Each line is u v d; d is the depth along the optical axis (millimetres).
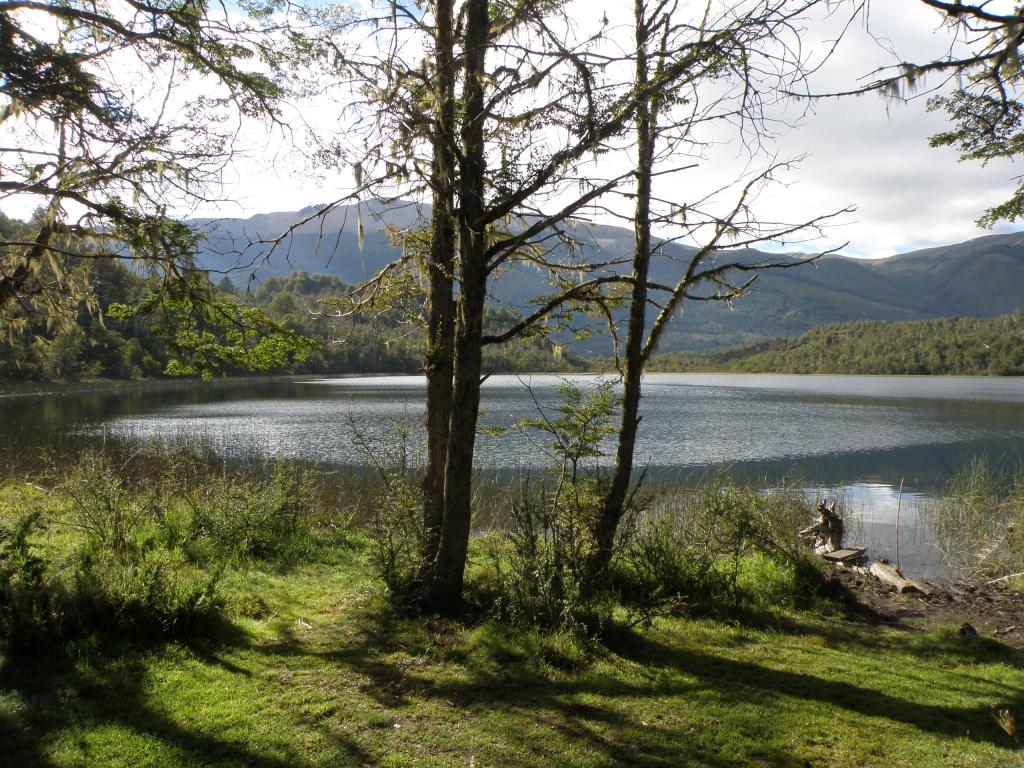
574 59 4910
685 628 5953
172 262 6629
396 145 5410
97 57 6820
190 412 35344
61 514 8602
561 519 6457
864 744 3867
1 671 4238
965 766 3629
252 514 8055
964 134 6992
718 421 34812
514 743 3789
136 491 9531
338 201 5637
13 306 8914
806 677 4906
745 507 8383
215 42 7129
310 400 46062
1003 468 19859
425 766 3537
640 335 6965
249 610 5789
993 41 4387
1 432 23562
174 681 4355
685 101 5070
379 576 6285
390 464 11586
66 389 48250
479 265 5660
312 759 3555
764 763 3654
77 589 5004
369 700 4270
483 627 5398
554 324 7344
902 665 5285
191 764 3441
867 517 13625
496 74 5320
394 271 7402
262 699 4199
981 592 8328
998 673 5137
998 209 7371
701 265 6328
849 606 7195
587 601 5617
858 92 4559
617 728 3992
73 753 3467
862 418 36594
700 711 4246
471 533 10609
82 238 7184
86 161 6547
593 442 7180
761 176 5617
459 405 5875
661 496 11734
